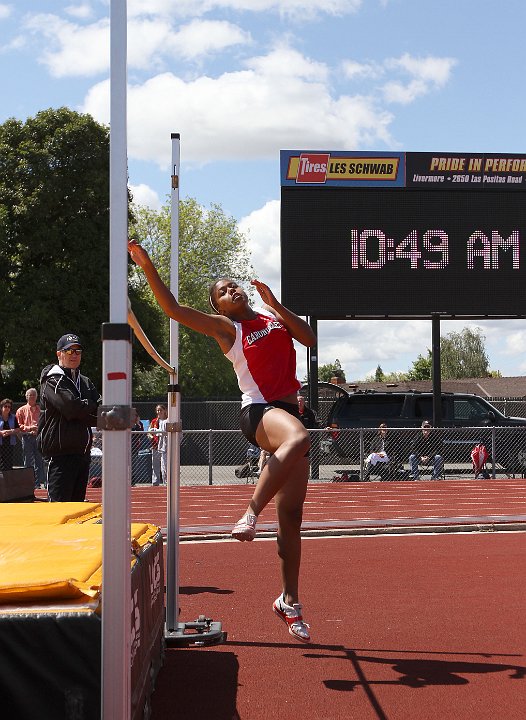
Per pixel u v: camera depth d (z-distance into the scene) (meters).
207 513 13.55
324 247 18.52
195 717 3.98
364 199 18.61
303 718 3.97
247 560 8.65
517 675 4.61
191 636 5.20
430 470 19.75
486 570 7.88
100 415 2.51
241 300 4.42
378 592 6.88
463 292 18.72
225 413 29.62
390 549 9.34
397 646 5.22
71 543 3.66
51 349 31.25
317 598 6.66
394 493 16.11
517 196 18.91
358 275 18.55
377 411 20.95
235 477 20.00
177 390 5.20
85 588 2.93
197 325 4.27
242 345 4.36
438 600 6.54
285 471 3.84
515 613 6.06
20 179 32.00
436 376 19.47
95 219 32.25
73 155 32.06
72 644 2.78
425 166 18.73
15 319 30.70
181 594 6.85
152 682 4.03
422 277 18.64
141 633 3.60
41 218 31.62
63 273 31.47
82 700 2.78
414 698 4.25
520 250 18.89
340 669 4.74
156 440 18.48
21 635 2.78
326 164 18.56
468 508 13.75
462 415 20.77
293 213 18.48
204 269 48.34
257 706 4.14
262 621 5.90
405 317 19.22
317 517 12.60
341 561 8.50
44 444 6.36
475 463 18.84
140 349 34.44
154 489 17.33
